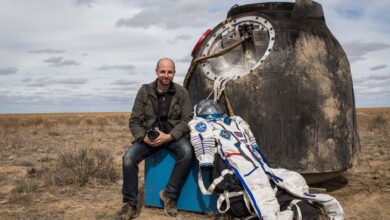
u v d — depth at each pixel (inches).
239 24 224.5
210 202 195.8
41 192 253.4
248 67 220.1
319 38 217.6
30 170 315.3
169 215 197.9
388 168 317.1
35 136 728.3
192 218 194.9
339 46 229.5
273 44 207.9
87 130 906.1
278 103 202.5
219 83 208.8
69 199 236.7
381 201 221.6
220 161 177.5
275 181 173.2
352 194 236.2
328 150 208.4
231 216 186.1
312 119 205.0
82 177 276.8
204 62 222.1
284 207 169.6
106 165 309.0
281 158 203.0
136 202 194.7
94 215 205.0
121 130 904.3
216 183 174.2
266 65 204.8
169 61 197.9
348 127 219.3
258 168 170.6
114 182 282.8
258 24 219.0
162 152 205.3
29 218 197.2
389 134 653.9
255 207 161.6
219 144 177.8
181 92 203.5
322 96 207.9
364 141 547.5
